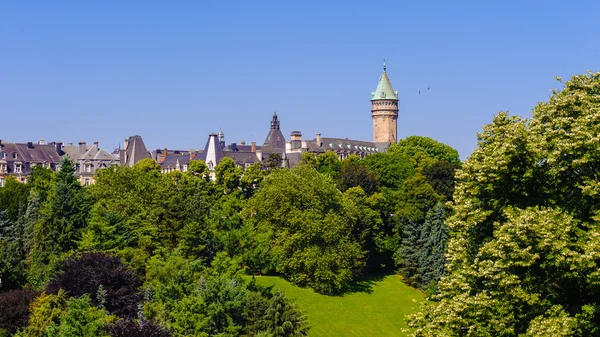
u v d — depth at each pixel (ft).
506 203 144.46
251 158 647.56
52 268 237.45
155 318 196.65
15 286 240.73
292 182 356.79
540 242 125.90
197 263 234.17
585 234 128.57
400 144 640.99
